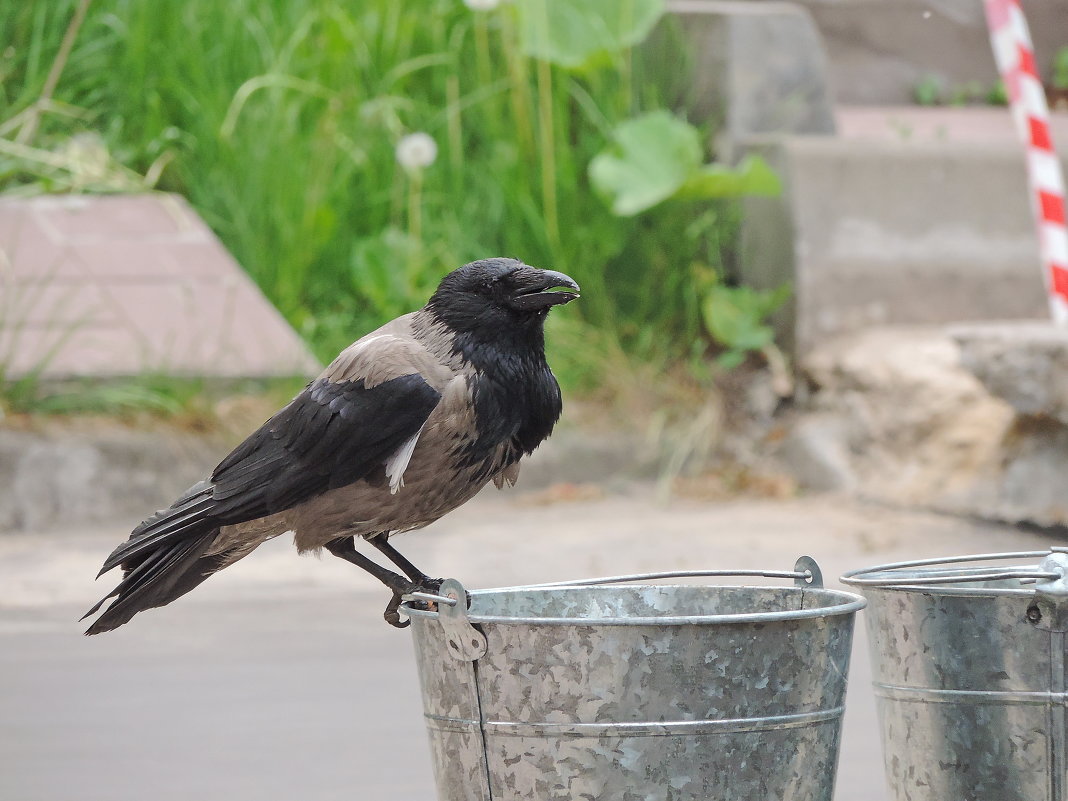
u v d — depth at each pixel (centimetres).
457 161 1520
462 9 1593
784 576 421
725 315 1444
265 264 1456
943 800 413
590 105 1544
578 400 1428
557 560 1056
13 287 1331
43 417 1244
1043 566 394
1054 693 394
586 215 1523
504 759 365
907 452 1292
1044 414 1168
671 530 1175
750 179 1408
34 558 1062
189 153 1523
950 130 1698
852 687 744
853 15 1830
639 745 353
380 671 772
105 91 1559
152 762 612
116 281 1358
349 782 587
